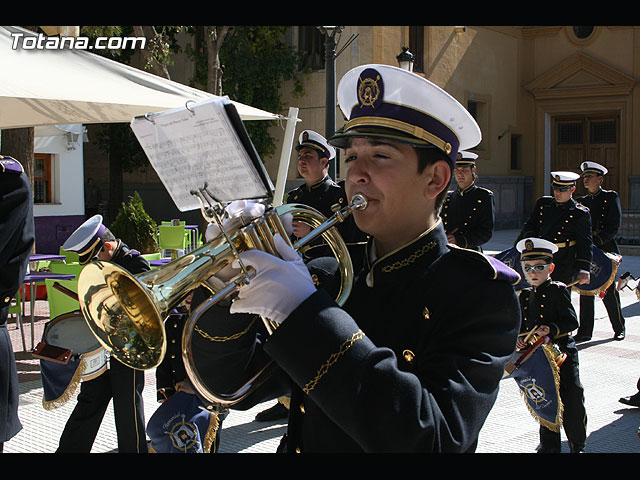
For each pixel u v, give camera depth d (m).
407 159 1.47
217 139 1.40
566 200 7.54
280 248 1.41
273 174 19.59
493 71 23.03
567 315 4.29
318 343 1.28
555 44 24.14
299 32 19.02
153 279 1.39
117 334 1.45
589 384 6.20
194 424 3.23
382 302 1.53
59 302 6.04
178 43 19.36
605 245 8.75
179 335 3.33
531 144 24.69
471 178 7.35
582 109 23.86
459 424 1.32
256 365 1.71
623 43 23.12
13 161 3.14
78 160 16.30
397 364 1.44
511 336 1.47
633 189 23.11
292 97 19.41
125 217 12.10
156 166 1.50
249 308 1.34
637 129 23.03
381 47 18.33
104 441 4.72
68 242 4.06
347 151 1.54
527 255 4.46
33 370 6.49
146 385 5.89
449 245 1.57
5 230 3.03
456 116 1.48
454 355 1.38
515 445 4.62
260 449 4.57
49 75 4.03
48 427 4.93
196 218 21.36
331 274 1.71
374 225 1.52
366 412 1.25
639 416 5.30
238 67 17.62
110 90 4.13
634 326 8.88
